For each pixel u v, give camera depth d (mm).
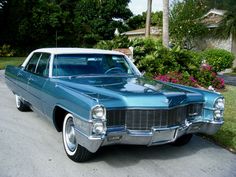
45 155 4996
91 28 39156
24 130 6219
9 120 6887
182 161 4980
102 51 6250
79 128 4270
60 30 34312
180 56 12266
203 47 24922
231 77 18703
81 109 4215
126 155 5098
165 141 4570
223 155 5309
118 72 6039
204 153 5367
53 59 5719
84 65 5863
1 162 4703
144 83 5289
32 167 4562
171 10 25750
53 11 33688
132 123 4355
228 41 23344
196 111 5078
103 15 39969
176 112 4598
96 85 4988
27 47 33844
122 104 4285
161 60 11977
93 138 4047
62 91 4820
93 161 4809
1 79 13664
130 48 12273
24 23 32062
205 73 12430
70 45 36000
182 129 4695
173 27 24984
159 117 4426
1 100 8945
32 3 32781
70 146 4816
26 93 6527
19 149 5223
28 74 6453
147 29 23156
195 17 25281
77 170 4500
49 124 6621
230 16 22734
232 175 4555
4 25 33188
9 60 25406
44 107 5547
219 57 18656
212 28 24344
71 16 38844
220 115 5105
